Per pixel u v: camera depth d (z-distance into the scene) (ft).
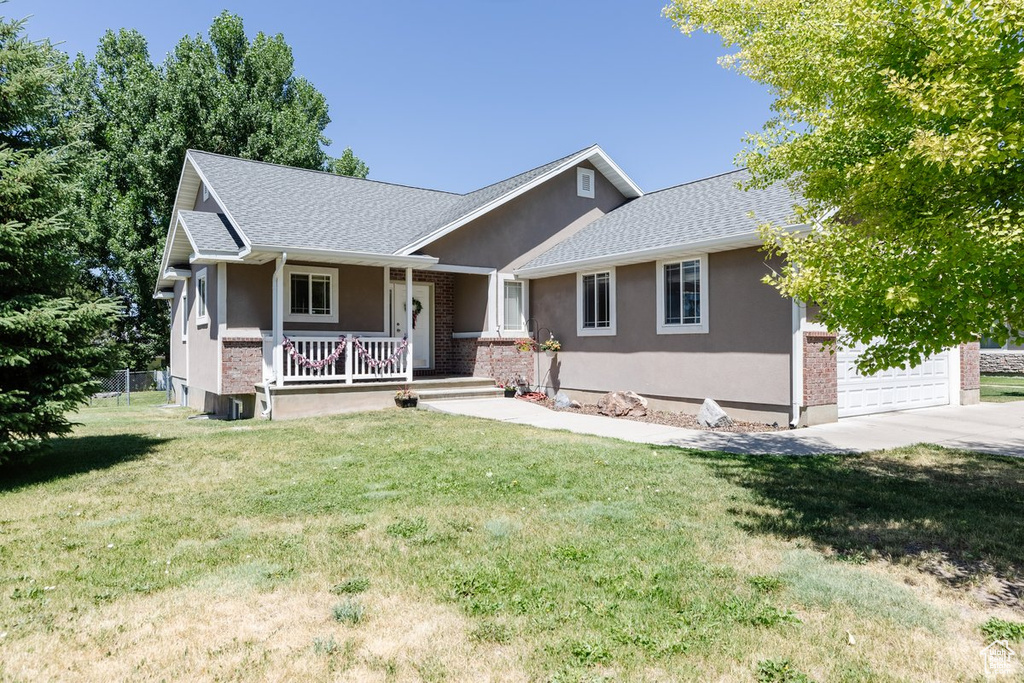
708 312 37.09
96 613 11.75
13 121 26.50
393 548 14.94
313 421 37.63
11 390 23.71
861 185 16.43
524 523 16.72
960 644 10.20
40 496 20.67
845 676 9.30
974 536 15.34
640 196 57.93
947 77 12.76
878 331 14.47
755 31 21.31
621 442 29.32
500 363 49.34
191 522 17.39
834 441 28.89
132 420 44.86
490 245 48.93
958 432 31.14
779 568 13.41
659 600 11.85
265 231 40.86
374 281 48.42
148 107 83.35
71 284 27.04
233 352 42.34
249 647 10.44
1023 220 12.98
